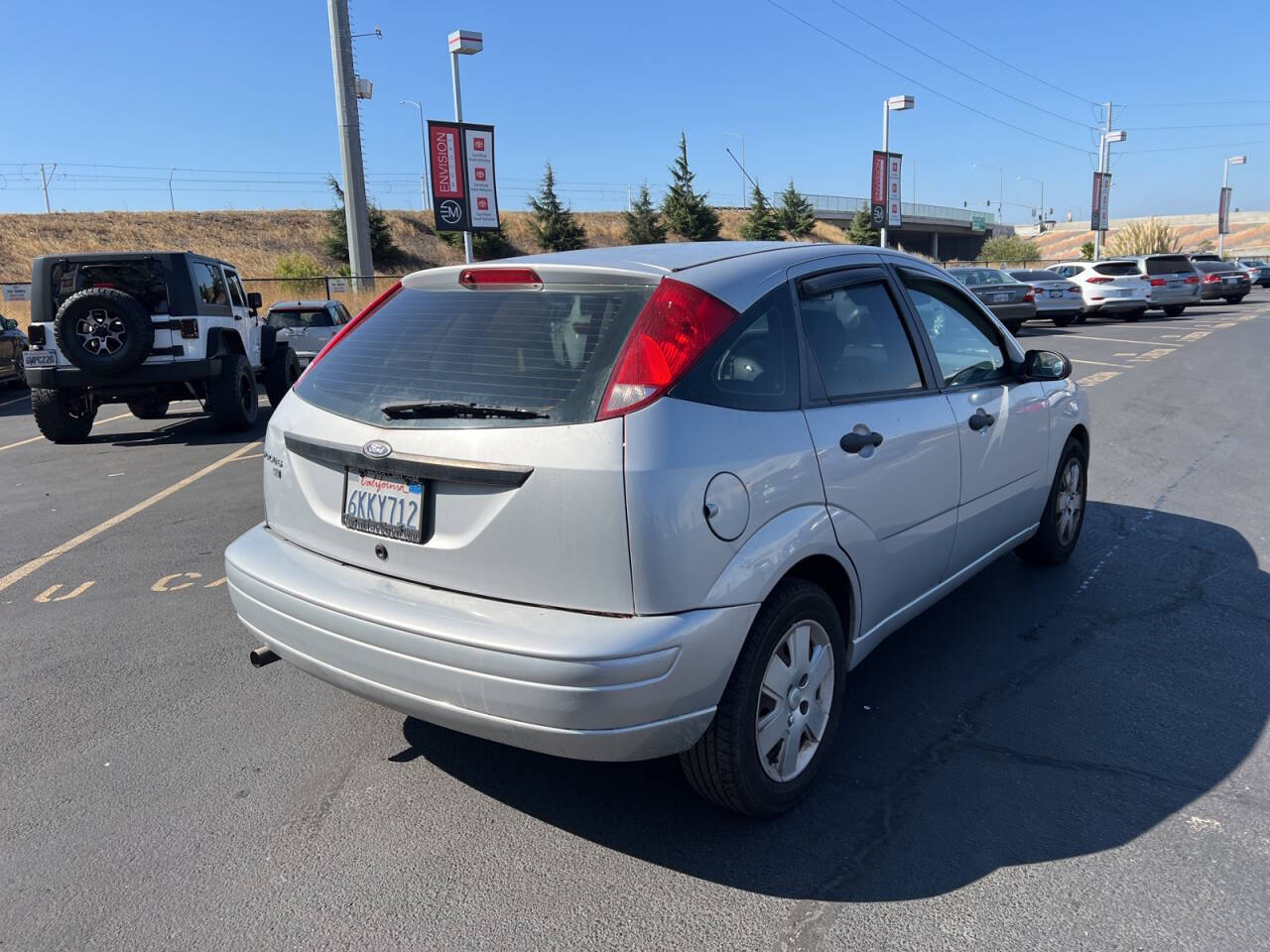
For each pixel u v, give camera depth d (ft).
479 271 9.78
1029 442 14.61
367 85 82.84
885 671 13.12
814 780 10.39
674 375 8.34
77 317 32.94
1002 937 7.92
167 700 12.72
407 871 9.00
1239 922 8.04
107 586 17.70
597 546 7.97
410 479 8.95
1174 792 10.05
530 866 9.05
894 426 10.87
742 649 8.78
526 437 8.25
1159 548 18.37
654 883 8.76
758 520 8.75
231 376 36.22
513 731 8.14
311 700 12.72
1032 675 12.90
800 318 10.05
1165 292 86.58
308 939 8.09
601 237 208.74
